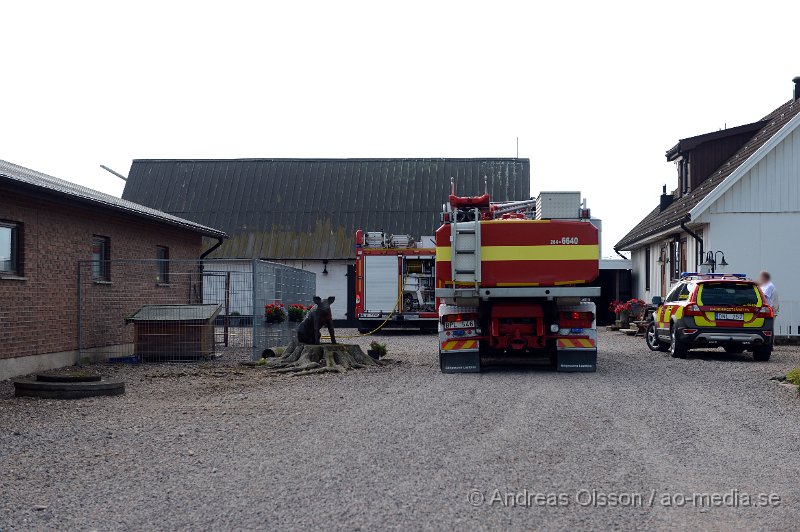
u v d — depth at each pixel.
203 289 20.66
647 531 6.00
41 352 15.98
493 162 42.62
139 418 10.73
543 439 9.17
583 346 15.95
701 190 27.45
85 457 8.43
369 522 6.16
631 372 16.00
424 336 28.45
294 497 6.86
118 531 6.04
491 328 16.08
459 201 16.02
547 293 15.62
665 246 30.55
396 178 41.88
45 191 14.66
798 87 29.05
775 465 8.00
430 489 7.07
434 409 11.32
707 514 6.41
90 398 12.55
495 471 7.70
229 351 19.78
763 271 24.86
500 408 11.39
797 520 6.29
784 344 24.61
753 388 13.55
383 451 8.57
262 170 42.75
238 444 9.01
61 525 6.19
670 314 19.91
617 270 38.41
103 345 18.31
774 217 24.88
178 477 7.57
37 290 15.82
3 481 7.48
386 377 15.28
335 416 10.77
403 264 29.09
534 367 17.16
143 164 43.75
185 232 23.73
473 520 6.21
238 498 6.85
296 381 14.70
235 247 38.25
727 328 18.48
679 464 8.02
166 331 18.00
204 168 43.16
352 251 37.47
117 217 19.09
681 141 29.41
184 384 14.29
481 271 15.66
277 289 20.47
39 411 11.30
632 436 9.37
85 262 17.58
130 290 19.47
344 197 40.84
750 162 24.64
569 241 15.60
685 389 13.42
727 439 9.23
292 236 38.66
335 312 37.22
